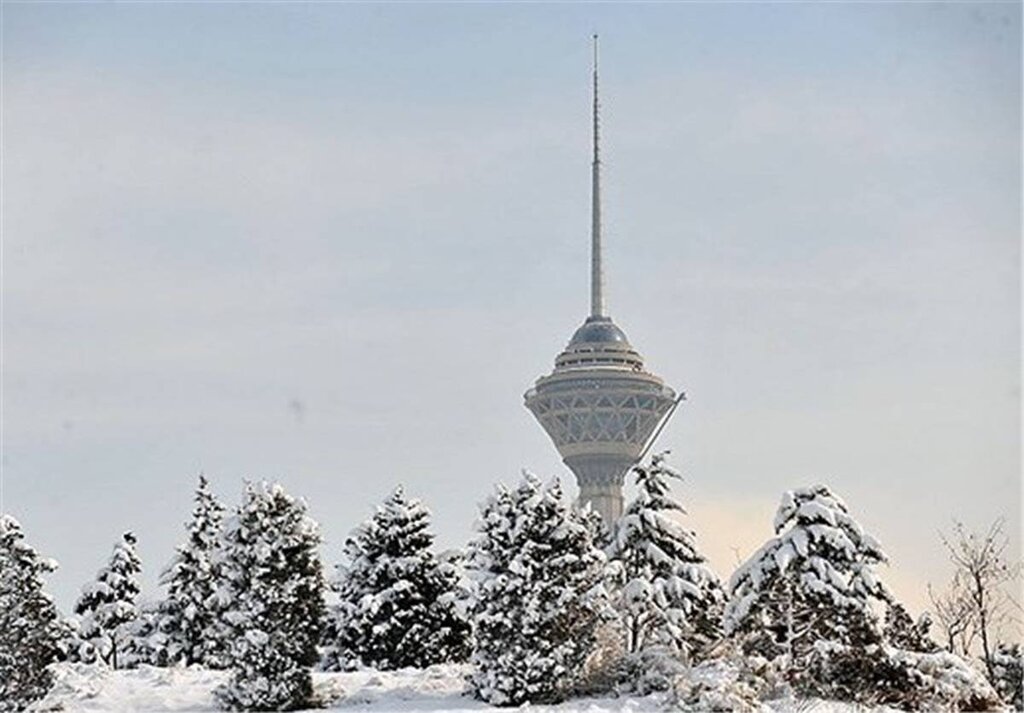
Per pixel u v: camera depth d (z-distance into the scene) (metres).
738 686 32.09
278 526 34.47
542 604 33.84
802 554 35.22
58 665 38.28
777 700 33.03
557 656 33.53
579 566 34.50
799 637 34.88
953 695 33.91
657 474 41.94
